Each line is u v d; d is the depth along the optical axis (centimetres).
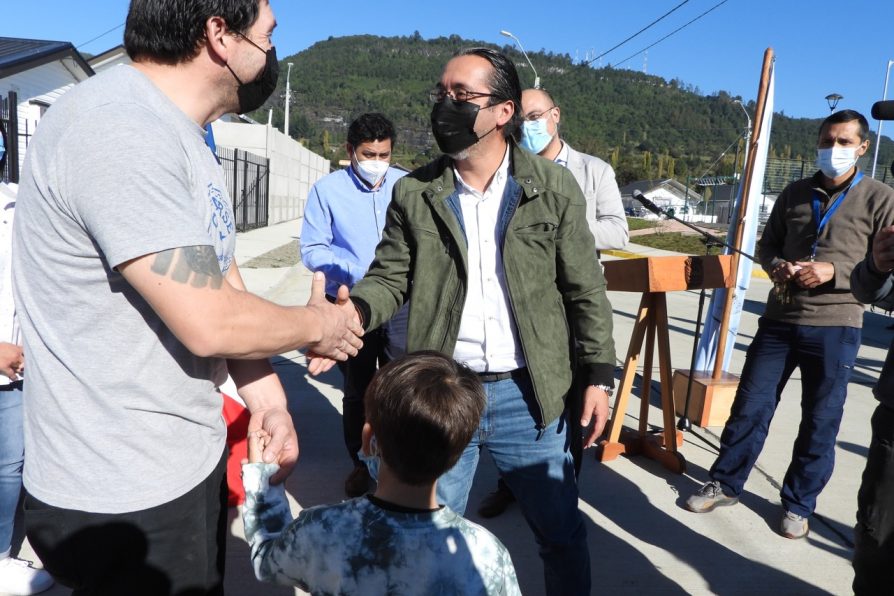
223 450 168
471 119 209
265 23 152
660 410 538
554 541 228
